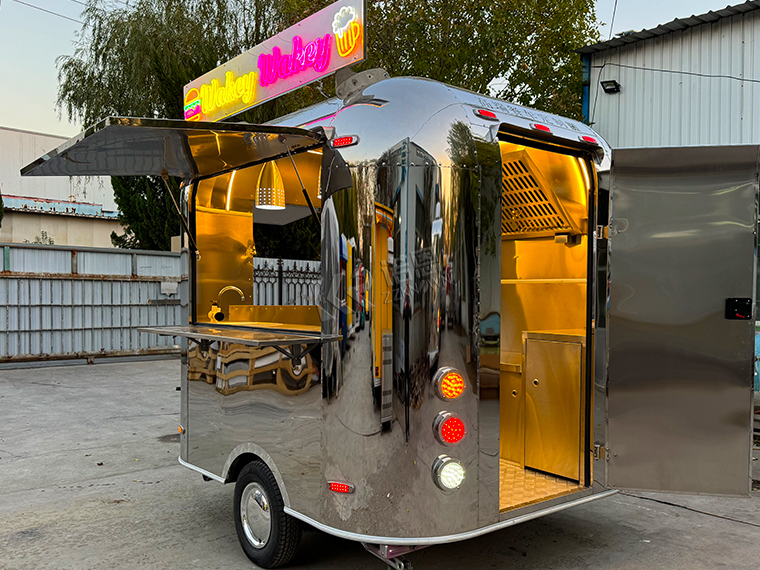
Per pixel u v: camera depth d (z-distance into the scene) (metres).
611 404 3.26
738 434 3.11
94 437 6.32
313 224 3.03
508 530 3.83
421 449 2.64
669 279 3.16
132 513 4.20
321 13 3.28
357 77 3.16
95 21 16.67
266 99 3.73
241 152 3.30
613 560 3.39
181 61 15.32
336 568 3.25
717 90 8.02
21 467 5.29
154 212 14.14
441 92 2.86
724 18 7.91
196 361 3.78
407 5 11.71
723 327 3.11
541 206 3.79
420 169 2.67
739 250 3.07
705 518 4.07
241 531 3.40
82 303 11.34
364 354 2.67
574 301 3.67
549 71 12.35
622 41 8.70
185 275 4.25
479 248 2.77
